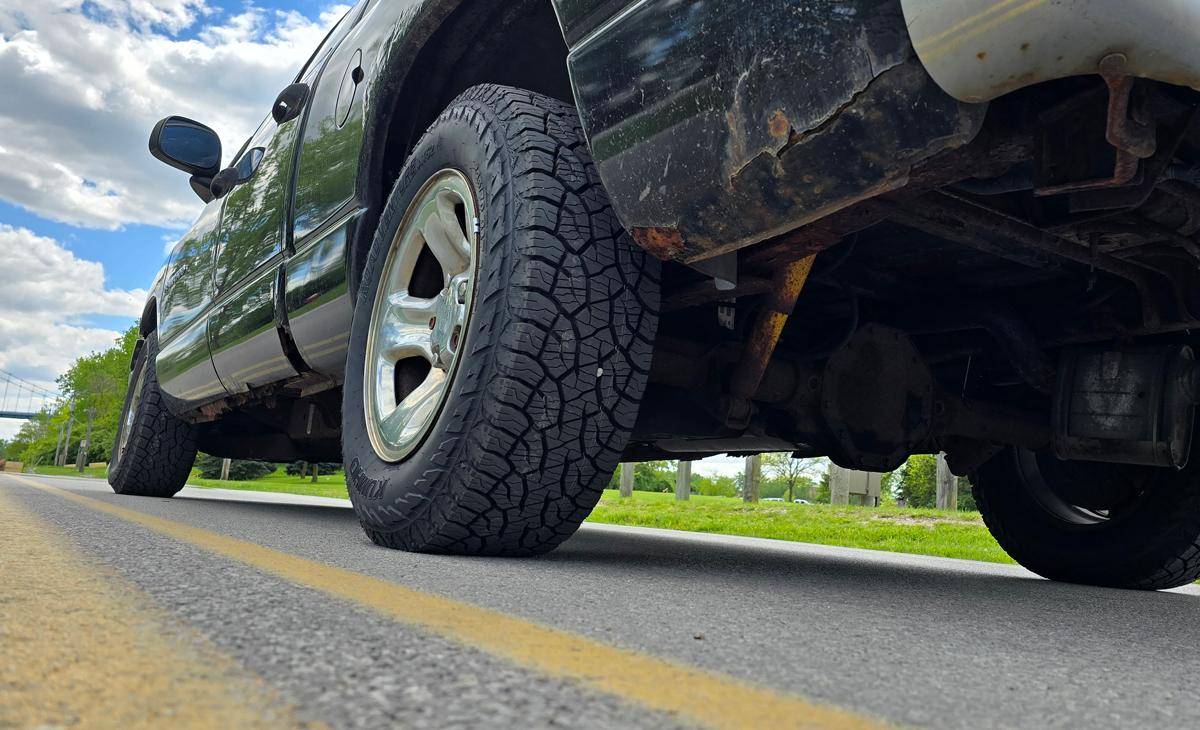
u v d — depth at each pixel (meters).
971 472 3.22
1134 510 2.76
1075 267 2.15
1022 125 1.29
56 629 0.77
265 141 3.63
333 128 2.78
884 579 2.30
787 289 1.90
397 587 1.20
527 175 1.81
